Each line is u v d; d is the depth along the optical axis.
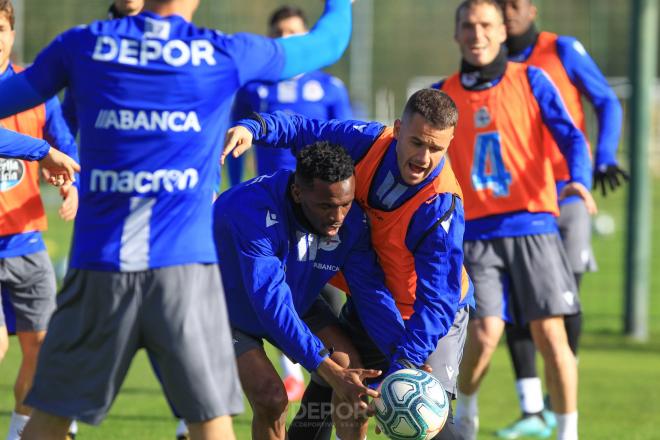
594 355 39.69
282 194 17.08
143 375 33.06
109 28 13.55
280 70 14.42
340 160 16.05
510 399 30.88
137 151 13.44
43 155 15.13
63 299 13.74
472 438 22.86
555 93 22.97
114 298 13.39
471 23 22.64
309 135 18.12
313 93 31.39
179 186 13.58
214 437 13.78
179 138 13.53
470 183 23.00
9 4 21.17
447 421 17.56
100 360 13.57
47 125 21.86
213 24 81.06
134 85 13.39
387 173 17.23
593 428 26.23
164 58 13.44
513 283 22.81
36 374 13.86
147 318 13.49
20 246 21.58
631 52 43.72
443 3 105.50
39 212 21.91
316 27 15.21
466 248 22.97
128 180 13.44
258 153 30.05
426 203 17.12
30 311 21.75
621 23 100.81
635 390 32.19
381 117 100.81
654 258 69.44
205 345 13.64
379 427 16.84
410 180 16.92
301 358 16.36
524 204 22.69
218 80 13.70
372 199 17.44
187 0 13.84
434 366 17.95
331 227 16.52
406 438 16.52
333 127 18.06
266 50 14.20
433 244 17.08
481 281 22.73
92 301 13.47
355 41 75.81
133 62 13.39
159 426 25.12
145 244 13.44
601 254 72.06
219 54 13.70
